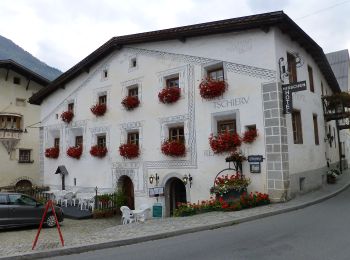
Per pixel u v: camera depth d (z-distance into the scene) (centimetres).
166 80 1722
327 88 2325
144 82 1797
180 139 1655
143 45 1823
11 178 2773
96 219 1705
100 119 2022
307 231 829
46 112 2416
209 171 1488
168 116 1669
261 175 1329
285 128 1341
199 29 1510
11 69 2831
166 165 1656
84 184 2080
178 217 1280
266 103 1338
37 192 2234
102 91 2025
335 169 2183
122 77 1919
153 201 1698
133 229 1027
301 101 1589
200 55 1563
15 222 1316
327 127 2105
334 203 1275
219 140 1419
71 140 2209
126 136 1877
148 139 1752
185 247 758
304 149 1540
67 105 2252
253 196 1259
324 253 643
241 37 1434
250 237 808
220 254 677
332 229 836
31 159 2922
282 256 638
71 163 2181
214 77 1555
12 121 2838
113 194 1839
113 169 1919
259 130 1349
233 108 1429
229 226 973
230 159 1365
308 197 1376
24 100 2922
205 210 1284
